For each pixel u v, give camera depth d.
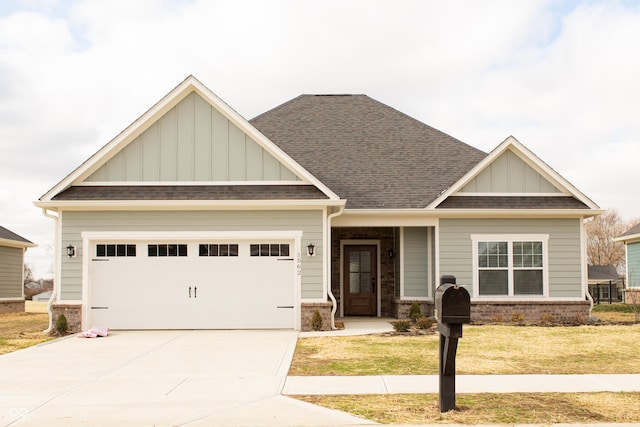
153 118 17.11
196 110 17.17
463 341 13.71
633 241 31.27
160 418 7.48
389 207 18.20
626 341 13.68
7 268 25.48
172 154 17.09
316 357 11.89
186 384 9.45
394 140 21.50
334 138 21.59
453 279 8.02
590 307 18.12
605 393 8.72
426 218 18.33
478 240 18.28
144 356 12.19
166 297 16.61
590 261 63.84
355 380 9.67
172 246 16.70
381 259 20.88
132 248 16.70
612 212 64.38
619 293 35.84
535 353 12.16
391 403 8.14
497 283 18.22
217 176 17.06
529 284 18.22
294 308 16.52
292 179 17.08
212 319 16.56
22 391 9.04
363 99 23.89
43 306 32.06
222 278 16.64
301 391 8.91
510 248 18.25
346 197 18.69
